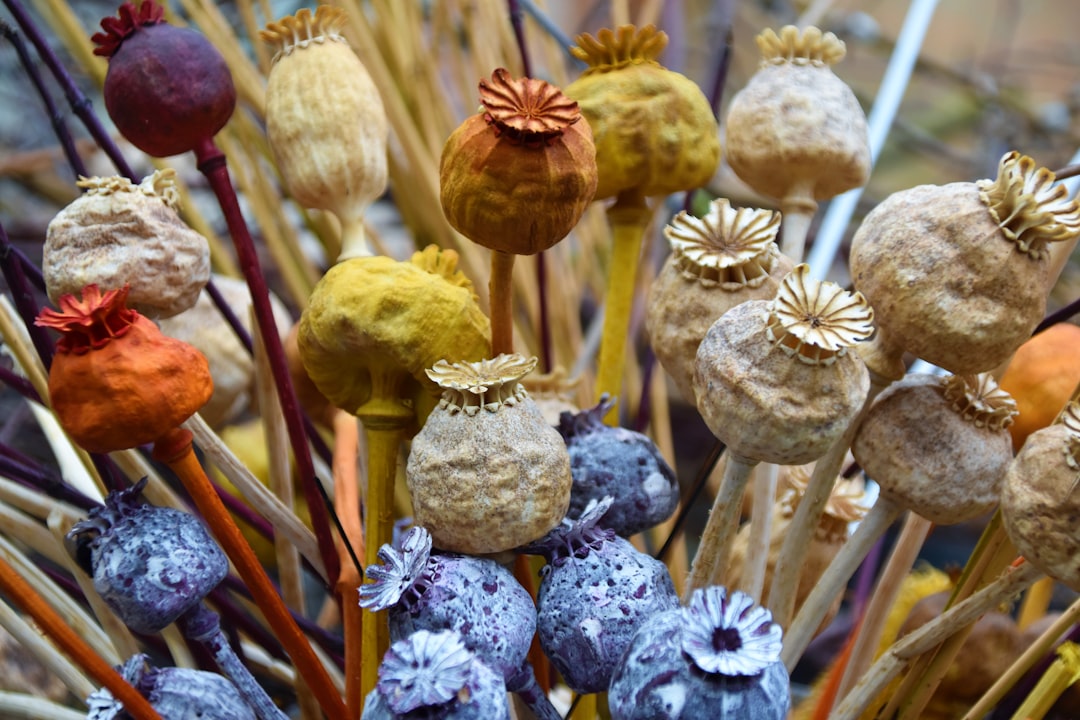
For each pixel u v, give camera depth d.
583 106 0.41
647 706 0.31
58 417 0.34
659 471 0.39
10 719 0.43
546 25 0.58
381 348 0.36
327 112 0.40
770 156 0.42
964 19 1.68
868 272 0.35
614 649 0.34
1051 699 0.39
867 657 0.42
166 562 0.35
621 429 0.40
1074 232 0.33
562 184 0.34
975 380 0.37
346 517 0.45
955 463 0.36
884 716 0.42
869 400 0.37
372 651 0.39
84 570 0.38
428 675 0.31
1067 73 1.52
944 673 0.41
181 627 0.38
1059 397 0.43
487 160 0.34
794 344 0.32
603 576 0.35
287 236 0.57
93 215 0.37
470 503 0.34
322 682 0.38
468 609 0.33
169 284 0.38
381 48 0.59
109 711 0.34
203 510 0.35
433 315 0.36
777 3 1.20
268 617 0.37
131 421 0.33
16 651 0.48
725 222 0.37
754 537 0.41
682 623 0.31
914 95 1.39
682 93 0.41
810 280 0.33
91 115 0.43
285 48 0.41
